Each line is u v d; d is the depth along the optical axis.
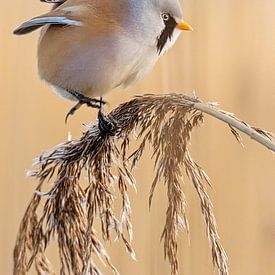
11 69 3.53
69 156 3.31
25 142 3.52
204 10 3.49
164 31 3.38
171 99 3.31
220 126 3.48
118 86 3.39
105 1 3.37
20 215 3.51
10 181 3.51
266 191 3.49
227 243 3.48
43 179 3.31
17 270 3.31
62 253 3.31
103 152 3.31
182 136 3.31
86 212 3.31
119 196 3.45
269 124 3.50
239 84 3.50
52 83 3.38
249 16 3.51
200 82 3.47
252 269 3.48
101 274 3.30
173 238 3.31
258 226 3.48
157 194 3.43
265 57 3.51
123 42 3.37
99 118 3.32
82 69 3.37
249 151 3.48
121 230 3.31
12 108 3.53
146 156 3.47
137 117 3.31
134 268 3.46
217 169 3.47
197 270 3.43
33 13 3.55
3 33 3.54
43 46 3.38
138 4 3.37
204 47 3.48
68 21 3.37
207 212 3.31
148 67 3.38
